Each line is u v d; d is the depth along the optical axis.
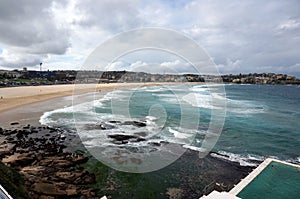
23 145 13.71
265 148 14.36
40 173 9.61
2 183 6.50
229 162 11.89
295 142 15.70
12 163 10.41
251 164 11.74
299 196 6.60
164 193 8.85
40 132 16.98
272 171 8.12
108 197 8.42
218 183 9.66
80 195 8.32
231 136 16.55
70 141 14.62
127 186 9.21
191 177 10.09
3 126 18.88
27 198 6.93
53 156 11.96
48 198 7.68
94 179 9.66
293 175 7.84
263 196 6.64
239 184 7.29
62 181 9.16
